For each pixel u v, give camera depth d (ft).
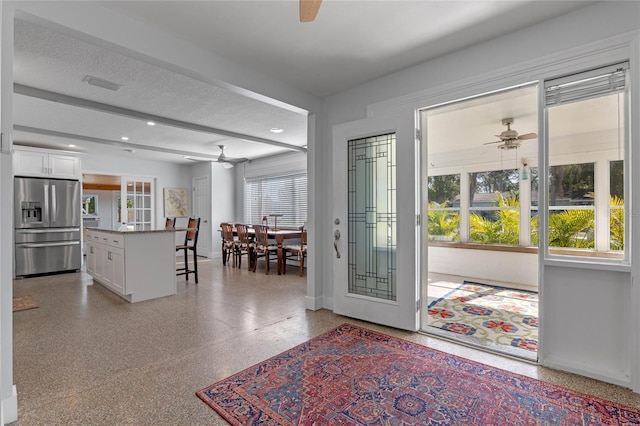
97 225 33.09
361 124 10.45
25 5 5.83
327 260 11.93
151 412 5.73
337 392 6.32
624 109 6.48
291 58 9.11
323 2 6.67
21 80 10.34
